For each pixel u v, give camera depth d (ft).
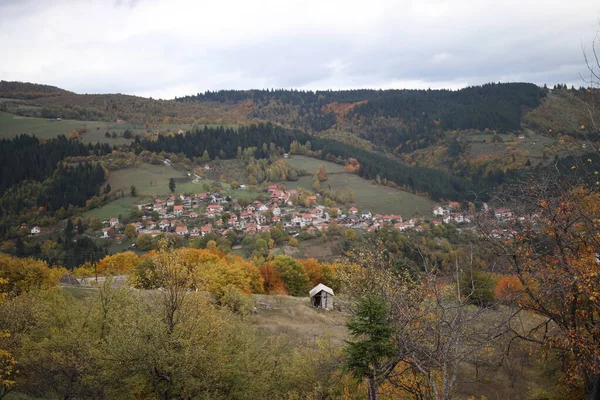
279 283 269.03
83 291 176.65
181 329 76.59
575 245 54.19
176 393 76.69
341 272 80.38
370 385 54.49
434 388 40.73
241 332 97.76
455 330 41.81
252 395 84.17
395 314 52.95
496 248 53.93
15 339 86.28
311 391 92.17
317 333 153.38
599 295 46.65
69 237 437.58
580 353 50.47
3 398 80.48
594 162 49.62
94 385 75.72
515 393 86.02
